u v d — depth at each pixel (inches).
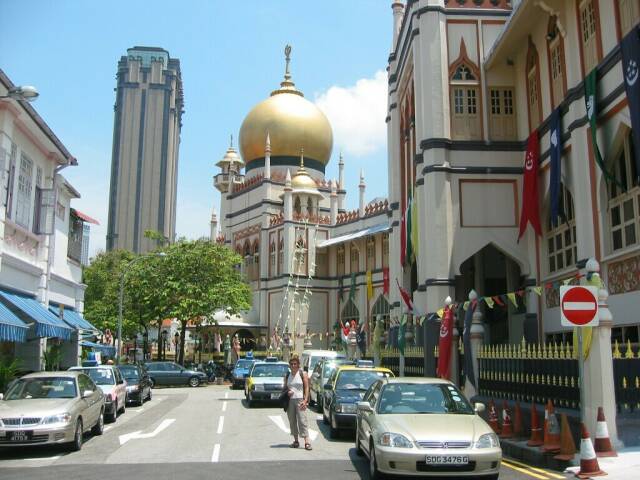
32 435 479.5
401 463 361.7
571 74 707.4
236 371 1478.8
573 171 698.8
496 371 615.2
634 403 450.3
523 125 892.6
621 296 615.8
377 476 385.1
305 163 2450.8
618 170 637.9
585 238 670.5
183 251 1769.2
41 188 969.5
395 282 1151.0
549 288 816.9
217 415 832.9
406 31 1072.8
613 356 455.8
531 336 840.9
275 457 485.1
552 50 796.0
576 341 470.0
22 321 816.3
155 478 395.9
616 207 639.8
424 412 416.8
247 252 2449.6
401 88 1164.5
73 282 1156.5
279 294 2233.0
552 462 430.0
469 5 934.4
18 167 863.1
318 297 2263.8
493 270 1087.0
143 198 5295.3
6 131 784.3
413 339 1043.3
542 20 812.6
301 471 422.0
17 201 868.0
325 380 865.5
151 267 1769.2
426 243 872.9
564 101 718.5
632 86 549.0
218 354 2255.2
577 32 701.3
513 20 820.0
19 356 971.9
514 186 890.1
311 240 2263.8
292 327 2150.6
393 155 1184.8
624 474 379.9
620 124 609.3
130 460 472.4
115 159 5329.7
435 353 825.5
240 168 2755.9
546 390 514.3
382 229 1936.5
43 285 954.7
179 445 553.6
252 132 2464.3
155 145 5388.8
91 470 426.9
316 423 721.6
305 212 2289.6
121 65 5492.1
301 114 2444.6
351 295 1948.8
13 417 483.5
